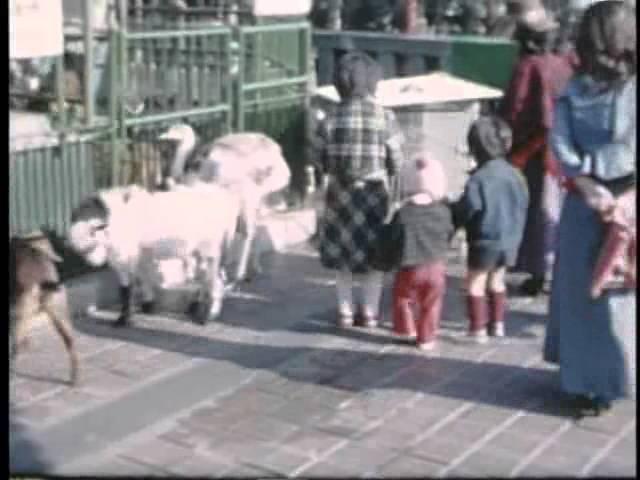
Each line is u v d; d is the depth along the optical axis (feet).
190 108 26.22
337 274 21.98
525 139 23.03
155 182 23.85
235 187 23.57
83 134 23.17
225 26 27.55
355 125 21.36
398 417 17.47
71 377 18.61
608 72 16.61
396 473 15.44
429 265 20.33
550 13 29.84
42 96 25.93
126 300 21.57
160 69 25.95
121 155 23.89
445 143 27.09
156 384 18.74
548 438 16.71
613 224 16.58
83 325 21.66
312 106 29.37
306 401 18.12
